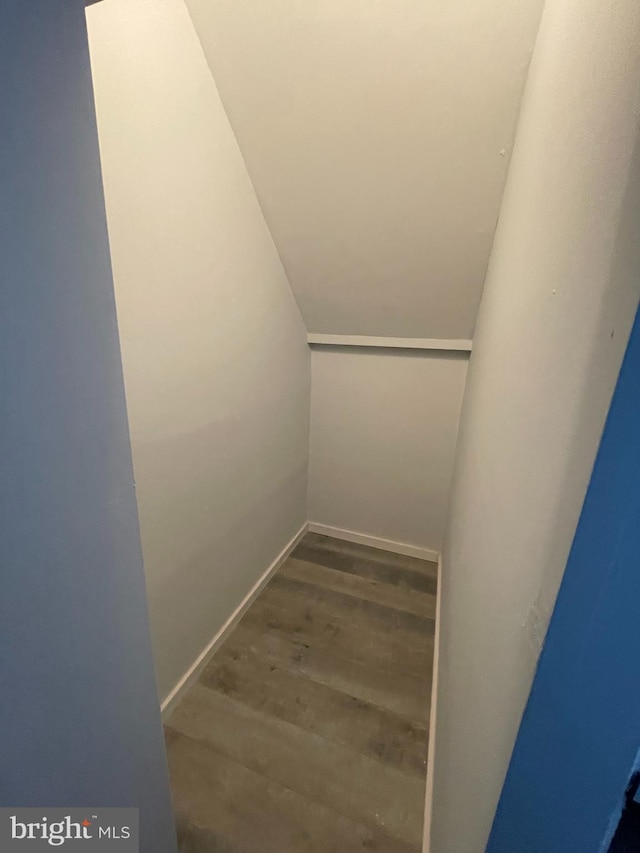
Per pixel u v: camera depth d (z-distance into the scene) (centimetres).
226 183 137
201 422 142
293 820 118
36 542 53
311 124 127
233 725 143
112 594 67
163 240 115
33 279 49
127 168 102
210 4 108
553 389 44
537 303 57
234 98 127
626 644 28
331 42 108
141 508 122
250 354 165
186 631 151
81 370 57
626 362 25
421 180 133
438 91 111
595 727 30
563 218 48
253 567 194
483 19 96
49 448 53
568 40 56
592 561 29
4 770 53
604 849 32
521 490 52
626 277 28
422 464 220
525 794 37
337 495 243
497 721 49
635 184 28
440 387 205
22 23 45
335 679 160
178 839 114
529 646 40
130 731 75
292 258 176
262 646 173
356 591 206
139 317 111
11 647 52
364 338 204
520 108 106
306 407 227
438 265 160
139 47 100
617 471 26
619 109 33
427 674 163
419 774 130
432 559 230
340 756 134
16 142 46
